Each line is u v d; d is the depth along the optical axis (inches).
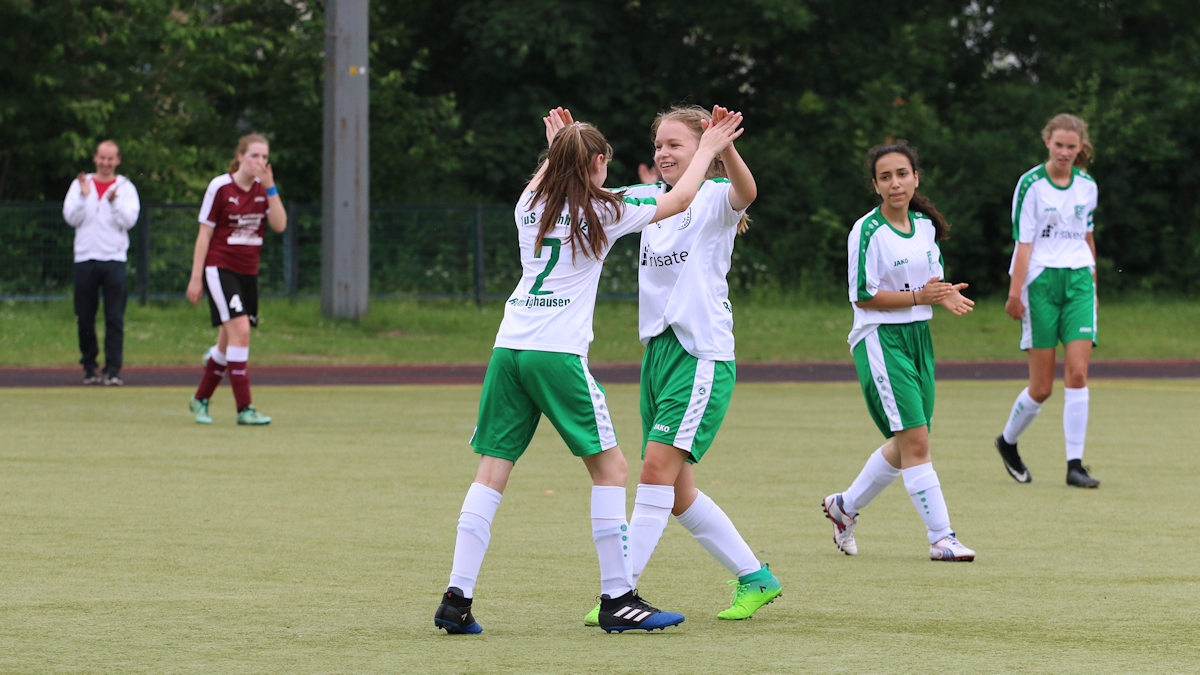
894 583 452.1
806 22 2470.5
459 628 369.1
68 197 1184.8
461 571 372.2
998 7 2696.9
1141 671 331.9
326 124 1744.6
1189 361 1638.8
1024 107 2564.0
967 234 2444.6
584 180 379.6
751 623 389.7
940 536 498.3
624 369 1487.5
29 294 1824.6
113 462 732.7
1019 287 701.9
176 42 2192.4
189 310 1854.1
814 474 719.1
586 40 2454.5
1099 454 818.8
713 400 402.6
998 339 1825.8
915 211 541.3
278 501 610.9
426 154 2516.0
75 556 479.5
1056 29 2699.3
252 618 386.9
